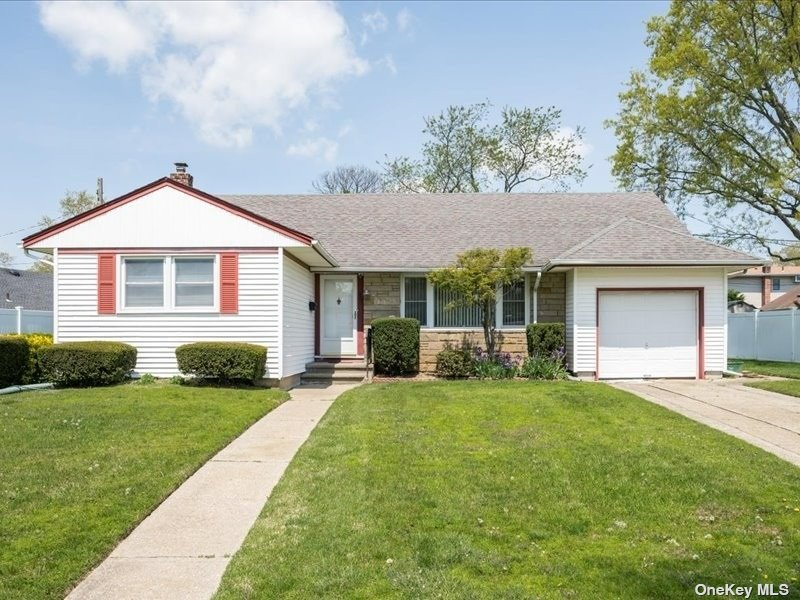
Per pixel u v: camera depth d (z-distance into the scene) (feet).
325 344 55.67
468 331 54.34
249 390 41.65
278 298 44.60
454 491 19.70
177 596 13.25
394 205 65.77
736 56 75.20
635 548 15.62
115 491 19.58
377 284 55.47
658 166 85.56
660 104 79.82
